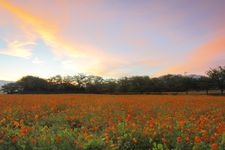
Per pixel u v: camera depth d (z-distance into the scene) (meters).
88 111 21.83
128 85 101.00
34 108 22.91
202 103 32.41
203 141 10.70
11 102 29.08
